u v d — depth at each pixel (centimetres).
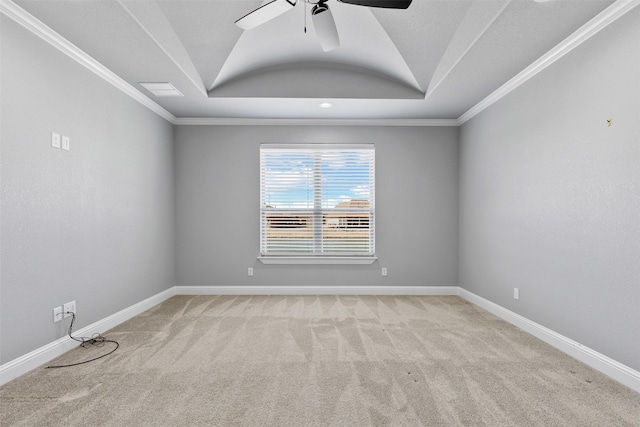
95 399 191
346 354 254
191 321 336
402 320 339
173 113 429
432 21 284
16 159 218
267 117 446
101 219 303
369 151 458
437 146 457
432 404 185
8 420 170
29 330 228
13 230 216
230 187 456
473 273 410
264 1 264
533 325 294
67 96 262
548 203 276
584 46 237
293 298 432
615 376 212
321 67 374
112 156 319
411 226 458
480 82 328
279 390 201
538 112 287
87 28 239
